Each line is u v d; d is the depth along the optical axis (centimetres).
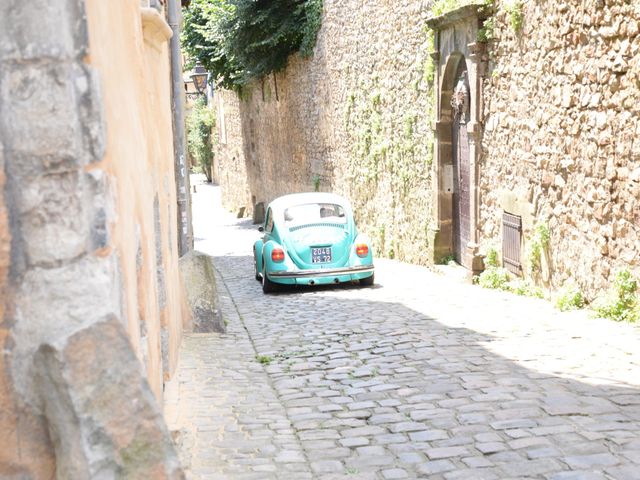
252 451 447
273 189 2736
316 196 1291
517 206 1018
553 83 901
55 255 232
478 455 425
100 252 241
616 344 668
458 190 1278
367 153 1703
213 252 2017
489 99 1097
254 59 2339
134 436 224
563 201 895
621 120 761
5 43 227
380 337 772
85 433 221
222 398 567
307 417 518
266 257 1211
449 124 1280
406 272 1360
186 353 729
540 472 393
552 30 895
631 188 749
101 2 275
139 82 419
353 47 1745
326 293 1168
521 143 1000
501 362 633
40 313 232
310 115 2177
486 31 1075
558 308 860
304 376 638
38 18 228
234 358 711
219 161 3928
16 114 229
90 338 227
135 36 407
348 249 1213
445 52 1227
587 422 466
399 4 1441
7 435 230
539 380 568
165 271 565
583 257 852
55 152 231
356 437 471
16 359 230
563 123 882
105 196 244
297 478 403
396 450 444
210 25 2283
